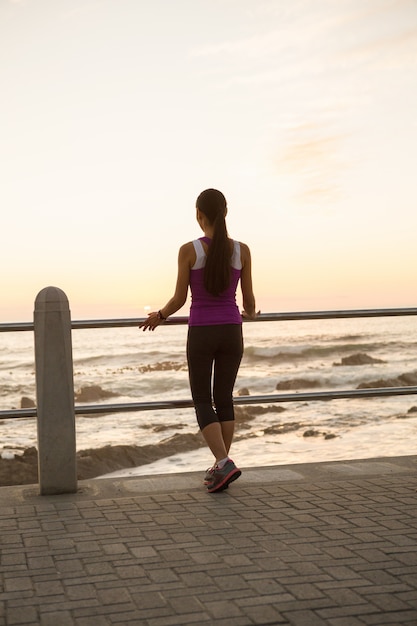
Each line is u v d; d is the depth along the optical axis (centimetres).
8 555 340
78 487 479
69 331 468
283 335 3797
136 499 442
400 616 265
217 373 489
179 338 3231
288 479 488
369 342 3803
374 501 425
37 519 401
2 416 475
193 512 409
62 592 293
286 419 1989
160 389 2597
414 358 3731
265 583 298
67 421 465
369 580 300
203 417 473
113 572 315
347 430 1805
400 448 1577
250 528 376
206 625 259
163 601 282
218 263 471
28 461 1376
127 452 1501
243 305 504
